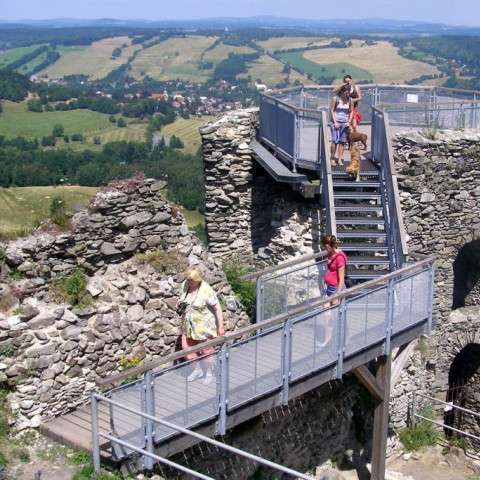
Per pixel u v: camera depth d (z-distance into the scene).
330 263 9.96
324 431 11.80
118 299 9.68
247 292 12.17
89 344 9.23
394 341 10.59
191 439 8.13
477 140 13.97
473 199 14.26
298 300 11.17
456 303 16.58
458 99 16.45
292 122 13.07
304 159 13.01
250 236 15.60
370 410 12.67
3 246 8.92
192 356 8.88
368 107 16.80
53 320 8.98
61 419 8.86
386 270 11.93
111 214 9.71
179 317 10.17
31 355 8.73
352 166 12.52
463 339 15.01
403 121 15.32
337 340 9.47
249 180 15.34
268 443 10.64
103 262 9.77
